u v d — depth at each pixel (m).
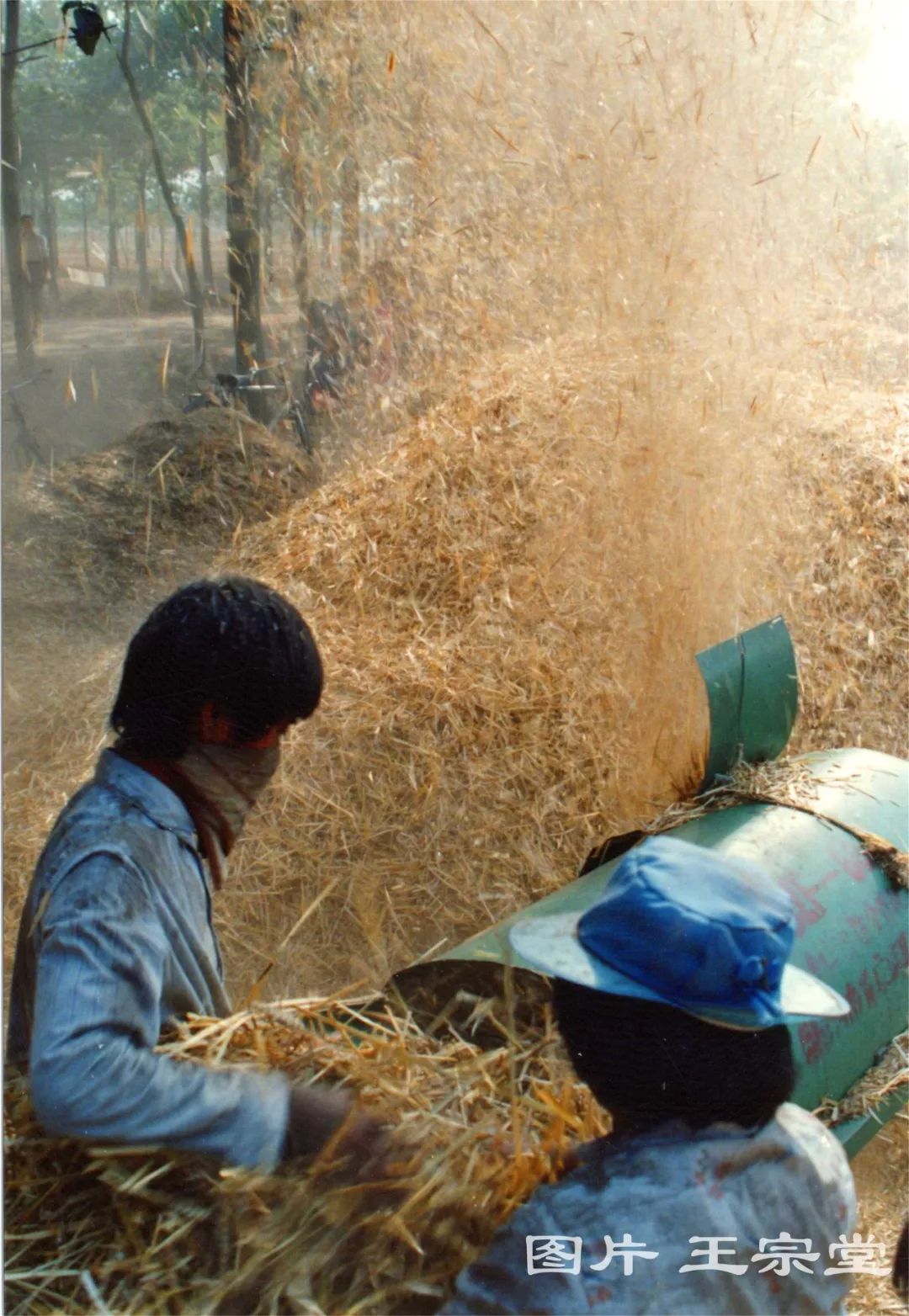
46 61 5.53
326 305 6.17
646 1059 1.33
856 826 2.64
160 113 6.34
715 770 2.89
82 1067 1.39
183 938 1.61
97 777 1.64
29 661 4.54
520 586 4.23
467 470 4.65
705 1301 1.28
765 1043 1.35
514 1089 1.65
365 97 5.79
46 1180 1.55
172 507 5.66
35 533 5.26
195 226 6.91
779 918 1.35
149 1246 1.50
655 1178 1.32
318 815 3.58
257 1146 1.47
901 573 4.46
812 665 4.17
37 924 1.54
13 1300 1.46
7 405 5.57
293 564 4.64
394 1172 1.52
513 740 3.77
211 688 1.59
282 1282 1.48
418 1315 1.47
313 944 3.33
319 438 6.26
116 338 6.35
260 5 6.15
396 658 4.07
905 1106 2.60
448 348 5.51
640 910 1.35
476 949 2.13
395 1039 1.87
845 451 4.70
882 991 2.43
